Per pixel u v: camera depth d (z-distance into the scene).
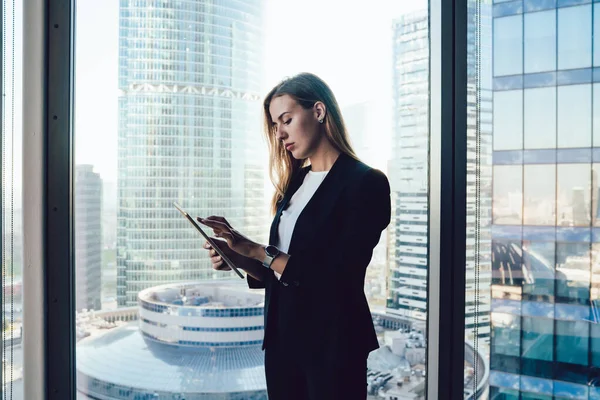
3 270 1.53
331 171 1.31
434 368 1.46
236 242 1.25
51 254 1.51
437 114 1.44
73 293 1.57
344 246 1.22
